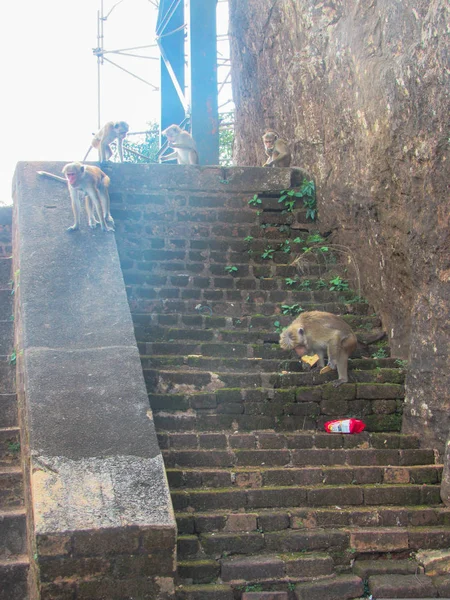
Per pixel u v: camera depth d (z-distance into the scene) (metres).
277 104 10.77
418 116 6.41
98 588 4.20
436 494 5.63
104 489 4.51
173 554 4.32
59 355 5.61
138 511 4.39
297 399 6.35
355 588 4.82
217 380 6.47
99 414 5.07
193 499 5.24
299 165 9.66
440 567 4.98
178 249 8.38
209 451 5.70
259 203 8.83
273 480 5.55
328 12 8.85
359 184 7.77
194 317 7.41
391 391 6.51
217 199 8.80
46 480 4.50
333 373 6.62
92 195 7.20
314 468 5.67
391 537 5.16
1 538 4.87
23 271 6.60
